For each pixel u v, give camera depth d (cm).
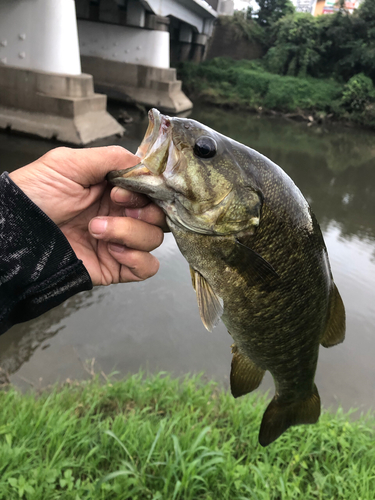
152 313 508
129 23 2161
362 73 2758
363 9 2842
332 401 395
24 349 407
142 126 1736
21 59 1302
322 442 285
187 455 256
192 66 3017
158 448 260
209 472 246
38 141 1255
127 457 254
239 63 3136
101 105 1434
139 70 2211
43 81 1262
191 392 331
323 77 2992
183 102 2364
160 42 2178
